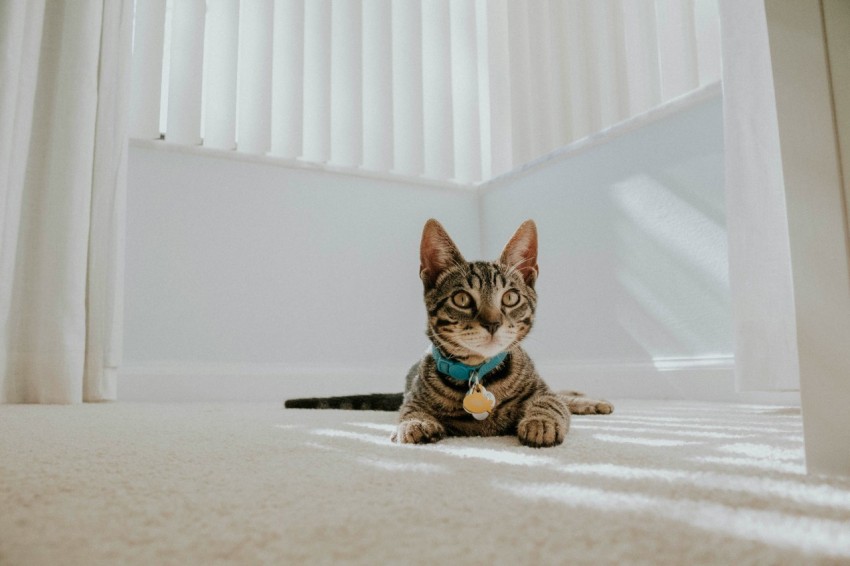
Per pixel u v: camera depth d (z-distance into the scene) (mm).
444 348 1491
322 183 3434
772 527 553
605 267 3094
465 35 3943
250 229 3215
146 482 803
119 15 2818
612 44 3363
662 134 2840
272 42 3283
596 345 3107
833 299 761
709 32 2889
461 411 1432
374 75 3629
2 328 2367
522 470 858
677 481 756
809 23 792
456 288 1506
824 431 776
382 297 3531
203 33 3150
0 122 2314
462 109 3928
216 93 3215
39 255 2502
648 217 2873
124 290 2902
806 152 785
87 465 934
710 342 2561
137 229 2967
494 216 3873
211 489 757
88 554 502
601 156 3158
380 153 3609
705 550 494
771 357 1987
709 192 2602
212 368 3025
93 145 2654
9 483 789
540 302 3447
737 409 2047
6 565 476
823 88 774
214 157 3166
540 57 3773
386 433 1398
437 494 708
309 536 551
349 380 3320
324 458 998
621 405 2312
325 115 3428
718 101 2600
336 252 3428
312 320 3312
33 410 2094
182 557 497
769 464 873
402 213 3676
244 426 1555
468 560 485
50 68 2641
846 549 492
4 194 2318
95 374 2578
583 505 641
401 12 3734
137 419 1761
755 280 2033
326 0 3445
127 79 2807
